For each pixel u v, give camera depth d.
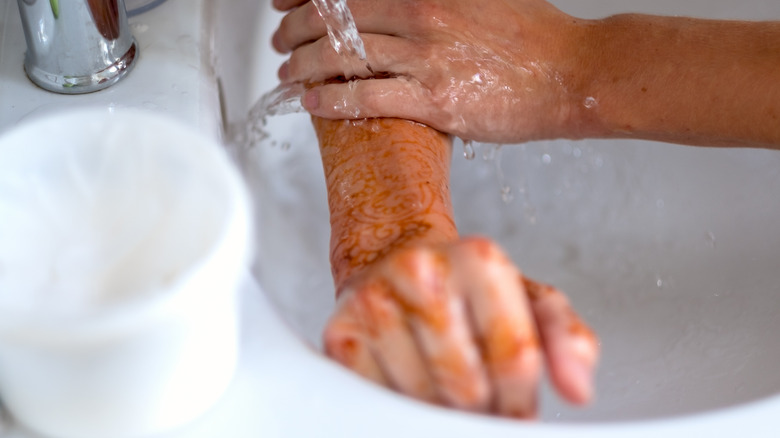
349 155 0.68
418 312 0.52
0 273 0.48
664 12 0.91
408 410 0.53
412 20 0.71
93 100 0.67
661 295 0.75
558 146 0.86
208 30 0.72
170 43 0.70
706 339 0.69
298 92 0.73
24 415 0.51
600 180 0.84
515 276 0.52
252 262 0.61
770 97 0.69
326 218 0.81
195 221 0.49
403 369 0.54
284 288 0.75
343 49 0.70
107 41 0.67
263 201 0.78
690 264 0.77
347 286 0.60
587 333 0.53
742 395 0.63
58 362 0.48
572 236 0.82
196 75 0.69
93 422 0.51
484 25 0.72
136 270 0.49
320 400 0.54
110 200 0.50
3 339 0.47
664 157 0.82
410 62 0.70
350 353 0.55
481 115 0.71
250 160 0.77
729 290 0.73
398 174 0.66
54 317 0.47
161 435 0.52
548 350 0.52
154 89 0.68
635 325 0.73
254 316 0.56
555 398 0.65
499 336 0.52
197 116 0.67
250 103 0.82
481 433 0.53
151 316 0.48
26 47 0.69
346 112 0.69
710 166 0.80
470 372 0.53
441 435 0.53
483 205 0.84
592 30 0.73
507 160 0.86
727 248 0.76
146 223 0.49
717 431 0.53
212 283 0.49
